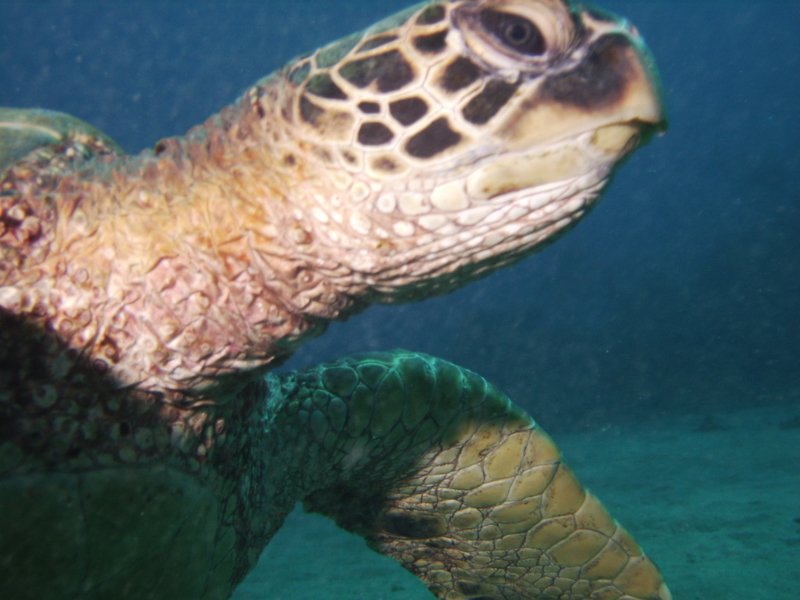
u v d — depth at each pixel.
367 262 0.28
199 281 0.29
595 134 0.24
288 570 1.11
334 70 0.27
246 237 0.28
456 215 0.26
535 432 0.48
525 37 0.25
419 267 0.28
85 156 0.35
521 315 4.15
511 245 0.27
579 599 0.53
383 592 0.88
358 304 0.32
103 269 0.28
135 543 0.30
